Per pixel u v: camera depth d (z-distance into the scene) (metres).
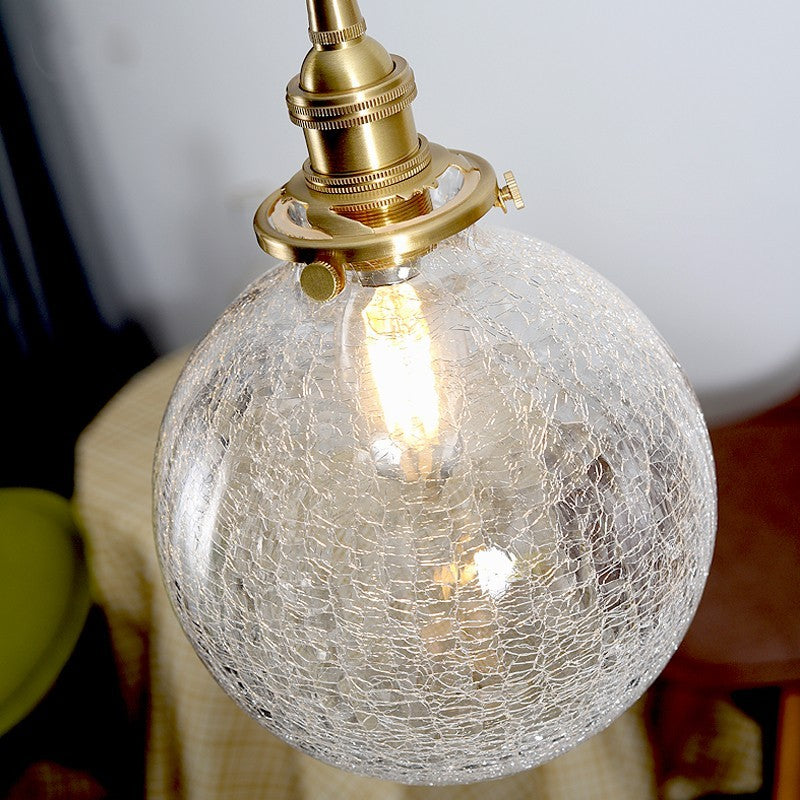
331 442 0.52
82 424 1.93
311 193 0.54
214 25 1.41
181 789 1.42
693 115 1.29
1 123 1.61
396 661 0.53
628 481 0.53
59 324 1.83
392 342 0.53
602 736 1.33
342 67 0.51
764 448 1.40
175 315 1.80
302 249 0.52
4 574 1.32
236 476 0.53
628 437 0.54
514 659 0.54
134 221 1.69
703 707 1.64
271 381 0.54
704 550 0.57
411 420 0.52
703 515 0.57
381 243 0.51
